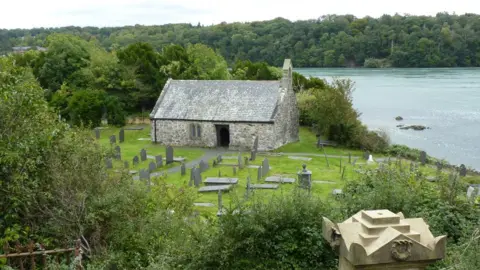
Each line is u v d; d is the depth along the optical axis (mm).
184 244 12758
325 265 12617
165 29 191750
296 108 51438
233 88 49750
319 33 178125
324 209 13219
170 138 49844
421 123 69812
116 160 40312
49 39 80688
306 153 45219
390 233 6172
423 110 81125
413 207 13742
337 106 49250
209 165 40125
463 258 9445
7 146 12430
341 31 170375
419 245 6148
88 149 14367
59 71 67188
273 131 45906
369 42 164000
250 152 45750
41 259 11906
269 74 74125
